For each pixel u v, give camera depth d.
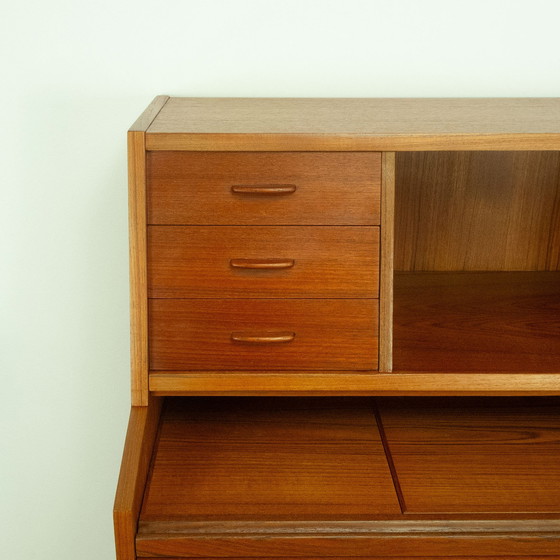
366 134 1.15
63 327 1.73
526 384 1.21
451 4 1.59
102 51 1.60
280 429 1.36
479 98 1.60
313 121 1.27
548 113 1.36
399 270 1.65
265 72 1.61
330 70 1.62
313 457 1.29
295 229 1.18
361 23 1.59
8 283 1.70
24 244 1.68
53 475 1.81
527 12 1.59
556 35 1.60
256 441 1.32
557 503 1.19
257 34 1.60
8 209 1.66
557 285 1.58
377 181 1.17
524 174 1.60
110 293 1.71
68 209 1.67
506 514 1.17
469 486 1.22
